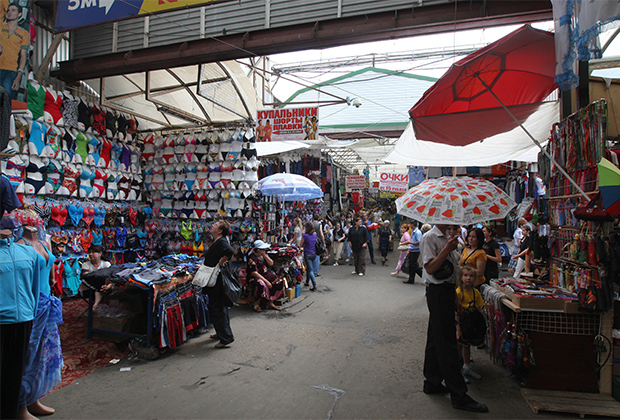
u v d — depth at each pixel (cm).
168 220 825
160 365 434
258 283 674
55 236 652
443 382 390
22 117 593
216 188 778
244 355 466
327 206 1652
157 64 662
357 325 592
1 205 285
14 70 395
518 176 1030
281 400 353
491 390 374
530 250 479
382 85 1559
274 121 824
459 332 394
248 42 595
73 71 702
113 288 493
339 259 1414
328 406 342
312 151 1172
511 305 376
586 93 414
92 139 729
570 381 365
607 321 354
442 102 454
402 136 571
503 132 520
